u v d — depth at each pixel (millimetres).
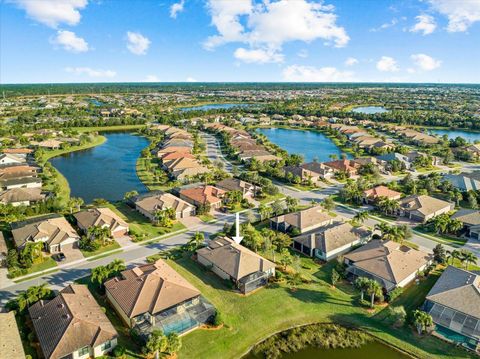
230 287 63438
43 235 75438
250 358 48875
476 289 56031
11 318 50750
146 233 84625
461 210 95938
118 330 51969
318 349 50969
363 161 151875
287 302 60000
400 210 100000
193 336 51469
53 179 127750
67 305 51031
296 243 79875
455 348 50312
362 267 66812
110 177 134000
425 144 198375
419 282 66188
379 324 55344
